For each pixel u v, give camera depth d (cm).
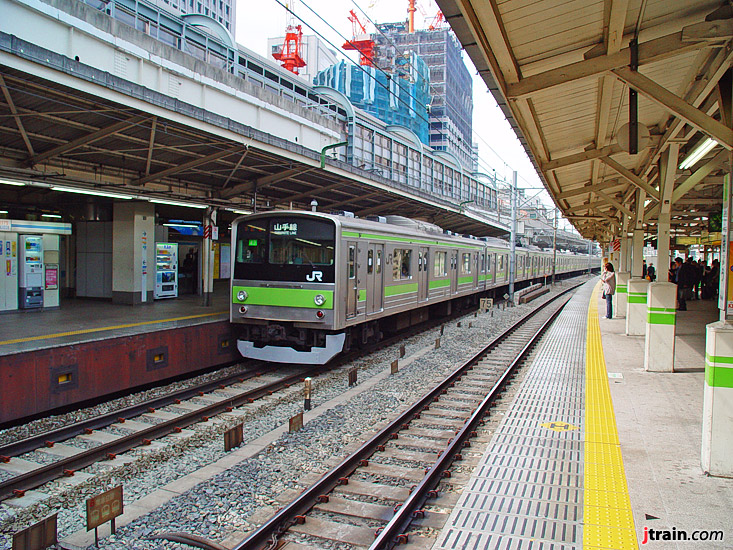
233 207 1482
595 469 539
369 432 743
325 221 1084
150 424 777
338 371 1127
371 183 1545
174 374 1048
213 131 967
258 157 1160
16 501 541
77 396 861
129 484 578
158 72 1379
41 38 1109
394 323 1505
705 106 735
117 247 1434
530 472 549
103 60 1242
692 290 2370
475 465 615
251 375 1077
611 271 1820
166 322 1116
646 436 643
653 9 505
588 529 420
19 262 1215
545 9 462
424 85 9862
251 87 1722
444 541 414
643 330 1437
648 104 776
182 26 1666
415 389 973
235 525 484
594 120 846
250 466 616
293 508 497
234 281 1152
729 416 514
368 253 1225
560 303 2898
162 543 452
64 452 668
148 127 955
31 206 1505
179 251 1816
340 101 2653
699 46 495
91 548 443
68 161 1133
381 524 488
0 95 812
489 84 549
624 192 1614
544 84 552
